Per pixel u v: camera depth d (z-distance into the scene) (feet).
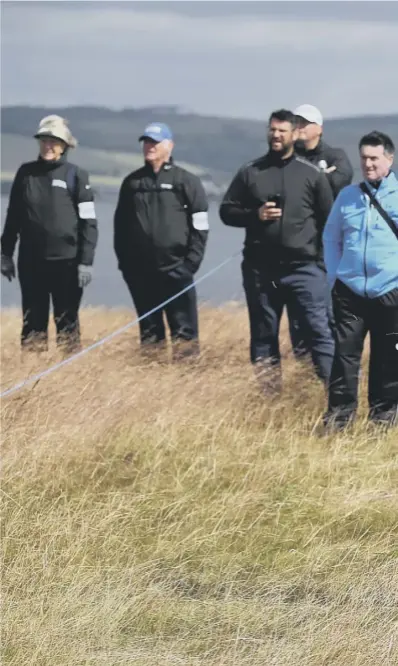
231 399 103.86
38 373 106.01
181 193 127.54
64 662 60.54
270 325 115.85
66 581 69.97
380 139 100.99
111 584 70.08
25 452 88.02
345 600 69.05
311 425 102.06
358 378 104.22
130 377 104.12
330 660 60.95
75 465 88.58
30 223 132.16
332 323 118.11
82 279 132.87
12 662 60.29
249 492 84.84
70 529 76.69
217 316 155.02
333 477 88.94
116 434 93.86
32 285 133.59
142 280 129.29
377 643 62.18
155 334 130.11
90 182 133.18
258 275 115.34
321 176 114.32
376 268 101.91
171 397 101.30
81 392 98.68
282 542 78.28
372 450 95.50
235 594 70.95
